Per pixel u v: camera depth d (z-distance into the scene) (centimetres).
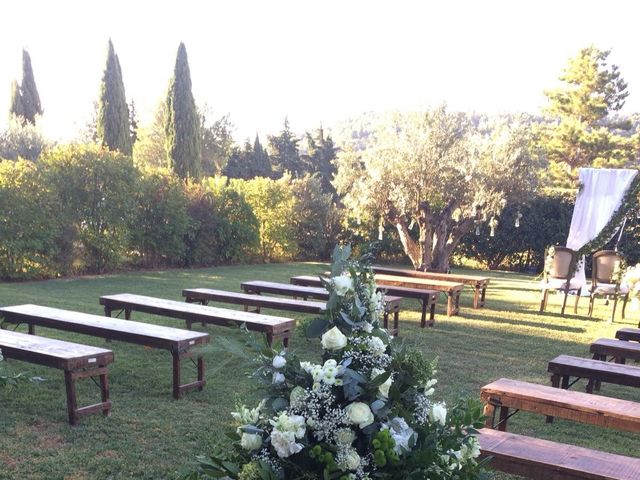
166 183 1485
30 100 3150
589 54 2536
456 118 1372
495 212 1290
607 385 588
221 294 756
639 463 271
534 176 1305
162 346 462
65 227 1234
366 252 221
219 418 418
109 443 367
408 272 1096
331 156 3816
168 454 352
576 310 992
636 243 1573
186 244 1558
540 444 293
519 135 1300
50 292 1002
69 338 650
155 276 1314
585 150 2416
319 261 1931
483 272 1755
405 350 199
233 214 1684
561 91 2600
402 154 1321
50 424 395
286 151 3922
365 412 175
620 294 959
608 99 2561
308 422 176
